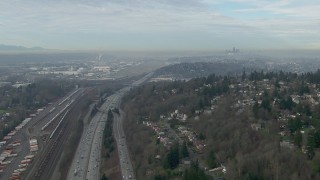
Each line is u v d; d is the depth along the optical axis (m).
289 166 169.50
